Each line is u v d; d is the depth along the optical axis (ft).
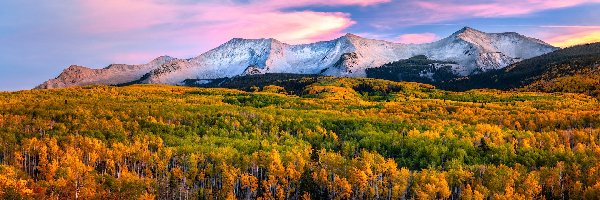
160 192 456.86
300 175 472.44
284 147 568.00
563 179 444.55
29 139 536.83
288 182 484.74
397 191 432.66
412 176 463.83
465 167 484.33
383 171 468.75
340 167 484.74
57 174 449.89
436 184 422.00
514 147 556.10
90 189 425.69
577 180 436.76
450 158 531.50
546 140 567.59
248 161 498.28
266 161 495.82
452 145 560.20
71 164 457.68
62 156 506.48
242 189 483.51
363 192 455.63
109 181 449.48
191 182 475.31
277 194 454.81
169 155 510.17
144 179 463.01
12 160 502.79
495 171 456.45
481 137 574.15
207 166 495.82
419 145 563.07
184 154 515.50
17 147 522.06
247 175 467.11
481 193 413.18
